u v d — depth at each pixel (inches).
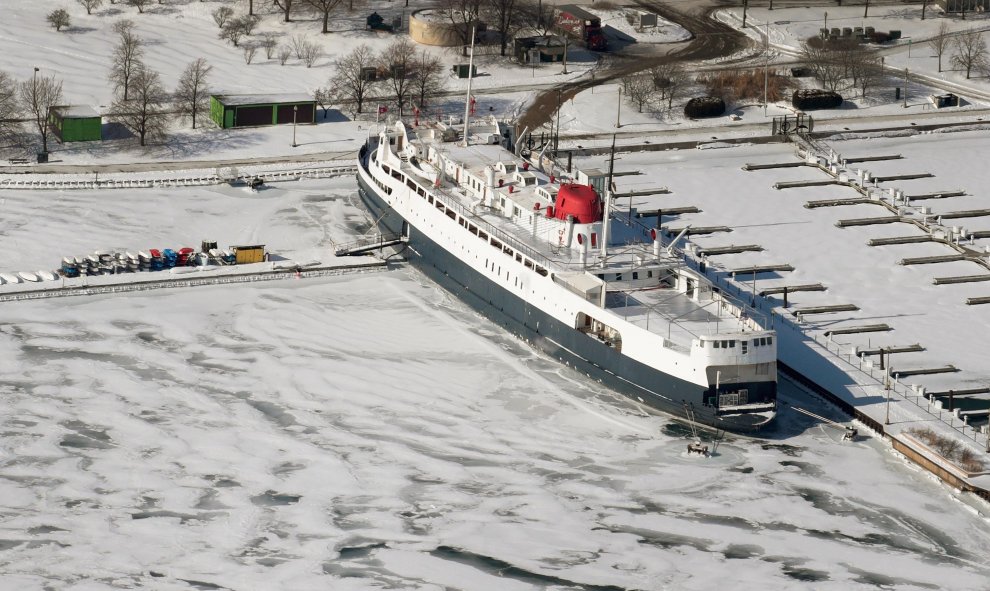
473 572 7066.9
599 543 7313.0
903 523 7519.7
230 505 7564.0
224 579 6983.3
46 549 7155.5
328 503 7603.4
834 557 7229.3
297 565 7096.5
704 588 6973.4
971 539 7391.7
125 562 7081.7
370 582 6983.3
